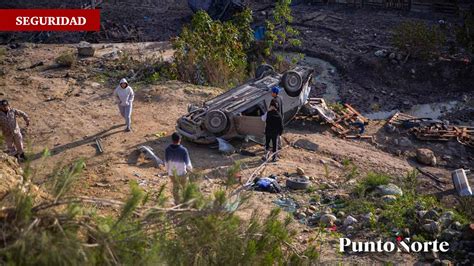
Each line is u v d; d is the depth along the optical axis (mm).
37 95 17312
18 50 22562
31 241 4434
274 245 6273
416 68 25281
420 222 9906
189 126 13859
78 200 5180
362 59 25656
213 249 5656
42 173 11703
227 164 12883
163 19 30719
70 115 15812
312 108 16000
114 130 14867
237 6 29188
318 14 31656
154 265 4887
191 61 19422
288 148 14383
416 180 12992
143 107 16516
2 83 18297
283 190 11633
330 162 13812
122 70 19781
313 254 6816
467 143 15953
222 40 20531
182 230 5527
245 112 14266
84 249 4633
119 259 4887
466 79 24938
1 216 4961
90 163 12750
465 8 30719
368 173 12688
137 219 5441
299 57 23766
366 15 31719
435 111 23172
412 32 25250
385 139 15750
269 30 24891
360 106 23172
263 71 16094
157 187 11352
